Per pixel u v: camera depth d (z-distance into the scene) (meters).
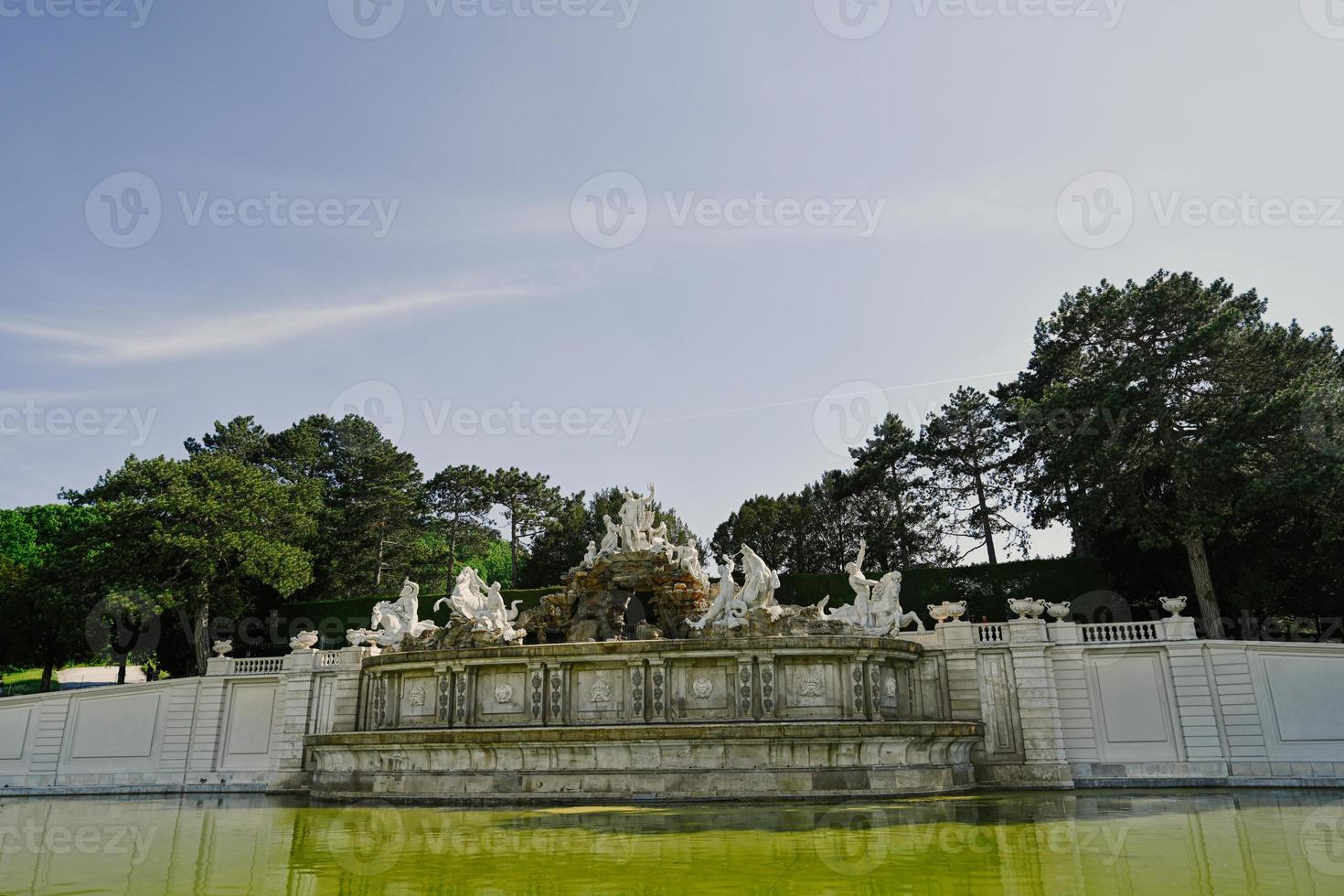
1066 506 44.69
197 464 49.97
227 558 48.69
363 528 64.56
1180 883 11.52
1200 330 39.09
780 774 23.81
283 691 35.59
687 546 34.41
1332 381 37.72
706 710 26.91
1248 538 40.84
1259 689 29.20
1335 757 28.09
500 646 28.12
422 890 11.74
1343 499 36.00
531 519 71.81
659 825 18.48
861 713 26.97
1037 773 29.56
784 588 45.31
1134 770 29.56
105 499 48.47
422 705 29.33
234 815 23.98
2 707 37.78
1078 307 45.47
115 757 36.38
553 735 24.27
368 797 26.42
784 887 11.52
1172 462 38.44
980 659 31.17
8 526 73.38
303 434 68.94
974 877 12.16
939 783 26.33
